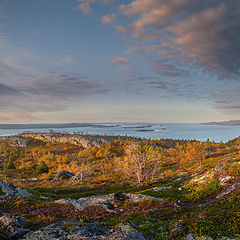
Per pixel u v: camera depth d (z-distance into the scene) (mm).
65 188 41219
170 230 10367
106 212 16766
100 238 9484
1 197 21109
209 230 9172
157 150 38688
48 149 158500
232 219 9695
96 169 64500
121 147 118188
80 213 16484
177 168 50812
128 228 10164
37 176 69188
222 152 68125
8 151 154250
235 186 18734
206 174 27984
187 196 21297
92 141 162375
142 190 32656
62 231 10484
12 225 11320
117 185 40969
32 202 19875
